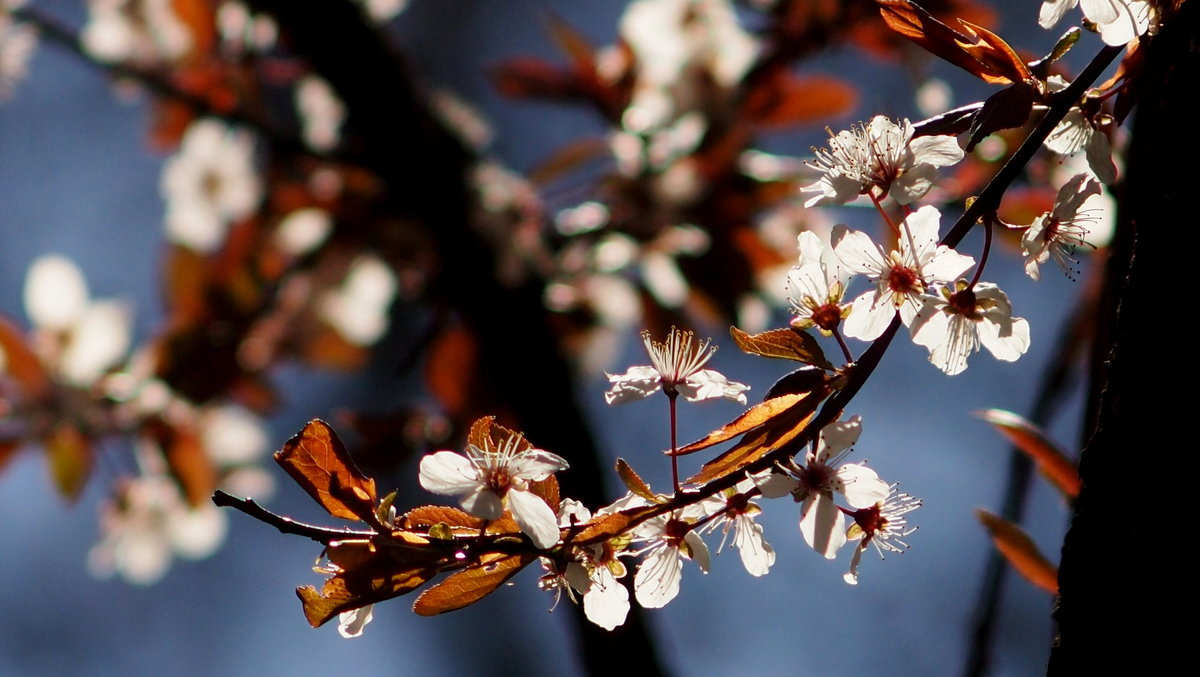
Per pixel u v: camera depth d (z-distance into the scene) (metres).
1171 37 0.96
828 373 0.96
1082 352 1.15
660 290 1.56
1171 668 0.94
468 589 0.97
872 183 0.97
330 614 0.96
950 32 0.97
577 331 1.58
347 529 0.97
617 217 1.58
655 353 0.98
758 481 0.97
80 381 1.65
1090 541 0.95
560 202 1.62
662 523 0.98
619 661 1.36
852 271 0.97
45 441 1.64
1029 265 0.97
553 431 1.48
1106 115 0.97
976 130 0.97
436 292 1.57
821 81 1.64
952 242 0.97
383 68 1.61
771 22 1.64
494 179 1.64
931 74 1.63
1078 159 1.01
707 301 1.55
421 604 0.97
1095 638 0.95
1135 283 0.96
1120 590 0.95
